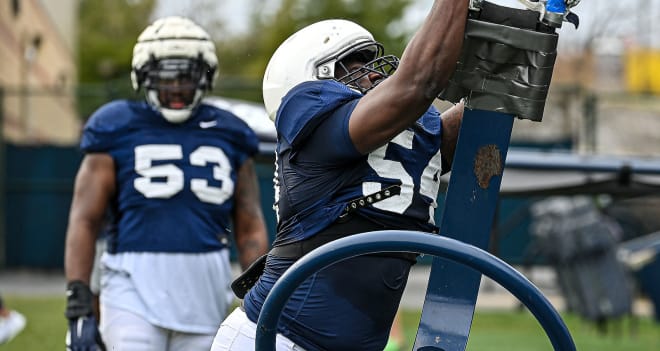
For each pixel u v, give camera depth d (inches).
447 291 375.6
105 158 657.6
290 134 408.8
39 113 3169.3
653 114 3016.7
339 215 410.9
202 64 666.8
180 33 661.9
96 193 654.5
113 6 5654.5
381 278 414.3
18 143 2527.1
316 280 413.7
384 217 412.2
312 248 417.4
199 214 658.2
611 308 1572.3
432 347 374.0
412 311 1777.8
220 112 681.0
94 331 629.3
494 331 1528.1
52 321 1557.6
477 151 371.9
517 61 364.8
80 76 5565.9
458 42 363.9
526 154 949.8
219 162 668.1
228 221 679.7
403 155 417.1
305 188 416.5
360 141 389.4
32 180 2524.6
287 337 417.1
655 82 4050.2
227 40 4377.5
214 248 662.5
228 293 673.0
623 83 4047.7
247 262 675.4
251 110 975.0
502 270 342.0
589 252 1582.2
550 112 2778.1
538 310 340.8
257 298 434.6
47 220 2527.1
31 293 2064.5
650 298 1766.7
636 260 1712.6
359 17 4256.9
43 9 3479.3
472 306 373.7
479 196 372.8
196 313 649.6
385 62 441.7
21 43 3014.3
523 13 363.6
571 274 1601.9
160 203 652.1
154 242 648.4
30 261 2527.1
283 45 446.0
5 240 2524.6
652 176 970.7
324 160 407.8
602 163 924.0
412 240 346.0
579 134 2443.4
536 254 1932.8
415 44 370.0
